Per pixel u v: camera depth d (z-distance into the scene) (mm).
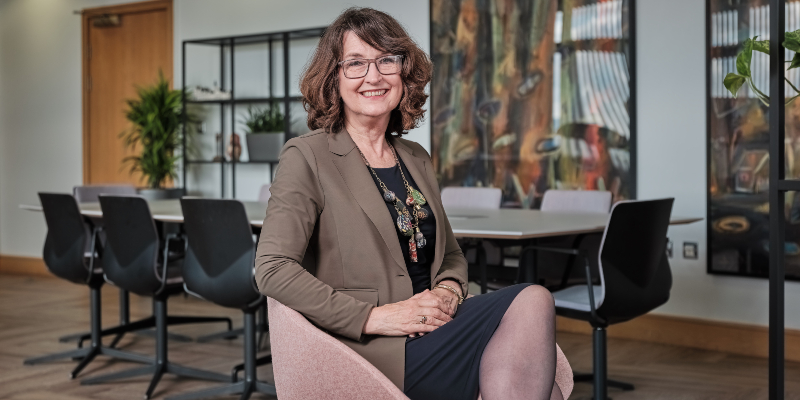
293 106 6270
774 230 1847
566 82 5043
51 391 3574
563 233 2826
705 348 4535
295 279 1627
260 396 3469
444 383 1671
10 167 7699
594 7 4914
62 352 4090
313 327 1604
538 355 1621
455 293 1844
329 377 1567
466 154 5453
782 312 1853
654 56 4723
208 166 6754
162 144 6457
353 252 1737
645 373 3938
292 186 1707
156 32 6992
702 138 4562
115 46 7223
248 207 4199
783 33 1826
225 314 5562
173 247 4383
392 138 2016
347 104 1843
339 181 1770
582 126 4988
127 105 7168
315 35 6086
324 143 1804
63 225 3914
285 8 6262
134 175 7160
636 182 4801
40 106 7625
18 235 7699
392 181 1895
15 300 6152
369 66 1826
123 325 4184
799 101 4191
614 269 2867
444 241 1927
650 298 3002
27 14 7637
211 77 6672
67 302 6062
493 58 5312
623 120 4836
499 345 1649
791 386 3641
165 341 3693
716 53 4461
